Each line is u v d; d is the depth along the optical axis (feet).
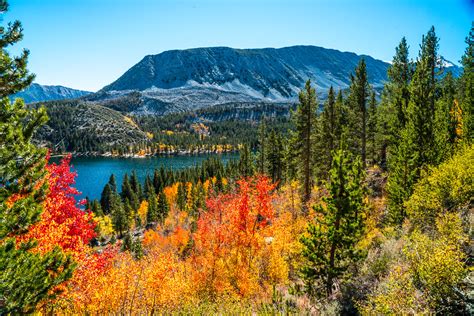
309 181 115.24
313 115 110.42
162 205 249.96
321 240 49.90
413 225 49.11
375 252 45.60
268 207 83.97
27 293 24.09
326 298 41.29
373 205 75.87
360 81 113.29
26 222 25.99
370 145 138.62
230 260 71.77
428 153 68.23
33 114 27.71
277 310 40.32
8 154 25.08
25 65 26.08
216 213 102.58
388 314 25.39
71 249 38.81
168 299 51.57
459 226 34.32
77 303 40.68
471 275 25.23
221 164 376.27
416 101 75.00
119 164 583.99
